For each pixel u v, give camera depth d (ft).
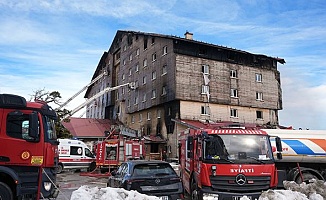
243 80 128.47
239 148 29.50
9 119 27.17
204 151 29.58
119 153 77.36
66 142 82.43
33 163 26.78
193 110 115.75
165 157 113.50
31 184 26.73
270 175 28.45
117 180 30.83
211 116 118.52
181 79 115.34
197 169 31.55
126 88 156.25
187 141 39.65
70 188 50.88
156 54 129.18
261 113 130.82
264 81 133.80
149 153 120.26
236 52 128.16
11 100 27.50
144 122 136.87
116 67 180.34
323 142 38.96
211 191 27.86
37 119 27.22
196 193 31.35
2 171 25.75
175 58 115.96
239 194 27.17
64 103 110.42
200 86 118.42
